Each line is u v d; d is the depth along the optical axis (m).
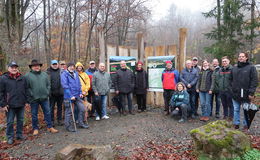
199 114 6.32
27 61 10.45
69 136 4.66
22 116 4.49
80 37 18.58
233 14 10.75
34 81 4.60
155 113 6.56
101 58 7.52
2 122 5.64
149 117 6.08
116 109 7.25
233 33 11.36
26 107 6.89
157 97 7.66
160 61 7.33
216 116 5.84
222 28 11.16
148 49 7.79
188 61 5.86
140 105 6.84
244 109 4.31
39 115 6.13
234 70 4.44
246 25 11.23
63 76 5.00
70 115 5.09
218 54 10.73
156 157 3.54
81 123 5.21
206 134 3.28
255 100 8.20
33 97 4.63
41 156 3.73
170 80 6.18
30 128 5.29
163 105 7.52
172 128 5.02
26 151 3.95
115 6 13.36
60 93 5.30
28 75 4.59
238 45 11.09
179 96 5.65
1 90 4.04
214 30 11.70
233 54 10.70
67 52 16.72
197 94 6.07
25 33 13.38
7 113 4.28
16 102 4.21
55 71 5.34
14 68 4.19
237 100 4.43
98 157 3.18
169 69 6.25
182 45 7.03
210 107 5.67
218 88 5.45
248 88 4.23
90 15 13.59
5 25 7.04
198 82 5.63
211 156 3.14
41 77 4.71
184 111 5.47
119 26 15.45
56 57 16.69
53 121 5.44
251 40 11.42
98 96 5.81
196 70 5.81
